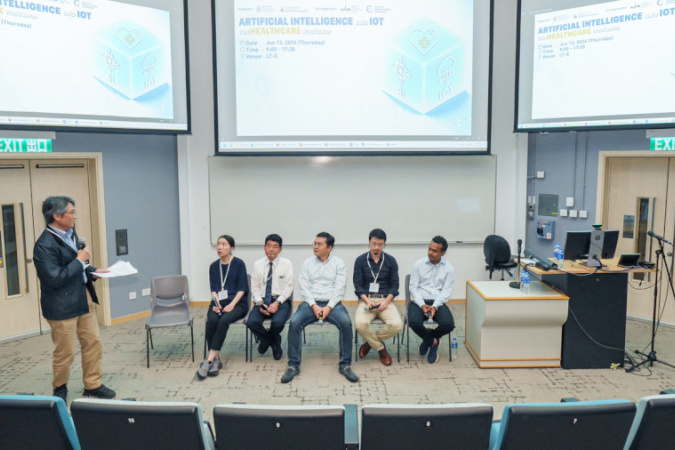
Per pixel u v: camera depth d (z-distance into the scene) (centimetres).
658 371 443
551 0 546
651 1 497
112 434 218
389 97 586
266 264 469
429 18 579
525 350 450
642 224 573
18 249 527
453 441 215
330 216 631
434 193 632
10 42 462
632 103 516
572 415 211
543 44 554
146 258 600
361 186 628
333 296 451
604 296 441
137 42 534
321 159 623
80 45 500
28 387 416
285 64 579
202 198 628
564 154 604
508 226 645
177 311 480
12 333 530
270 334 463
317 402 387
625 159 576
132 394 402
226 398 395
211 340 446
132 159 578
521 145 628
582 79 538
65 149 527
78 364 464
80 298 378
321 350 498
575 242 448
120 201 572
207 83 612
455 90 589
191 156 621
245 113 584
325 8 574
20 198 522
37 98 481
